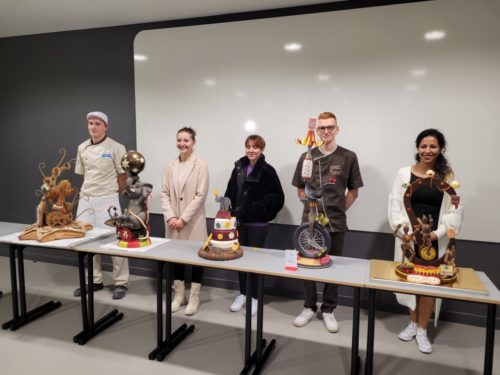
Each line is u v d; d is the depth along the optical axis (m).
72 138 3.75
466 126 2.55
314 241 1.94
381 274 1.77
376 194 2.80
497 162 2.52
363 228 2.86
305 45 2.85
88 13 3.12
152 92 3.33
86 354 2.27
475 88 2.51
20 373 2.07
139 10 3.03
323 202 2.39
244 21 2.99
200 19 3.18
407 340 2.46
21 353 2.27
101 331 2.54
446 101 2.58
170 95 3.28
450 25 2.52
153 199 3.45
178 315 2.79
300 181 2.54
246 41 3.00
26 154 3.96
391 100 2.69
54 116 3.79
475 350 2.37
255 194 2.68
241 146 3.11
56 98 3.76
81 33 3.57
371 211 2.83
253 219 2.71
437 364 2.21
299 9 2.90
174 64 3.23
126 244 2.22
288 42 2.89
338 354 2.30
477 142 2.54
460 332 2.60
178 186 2.69
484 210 2.58
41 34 3.72
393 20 2.63
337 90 2.81
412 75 2.63
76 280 3.49
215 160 3.20
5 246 4.18
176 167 2.73
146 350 2.31
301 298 3.12
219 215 2.07
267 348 2.29
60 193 2.41
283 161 3.01
